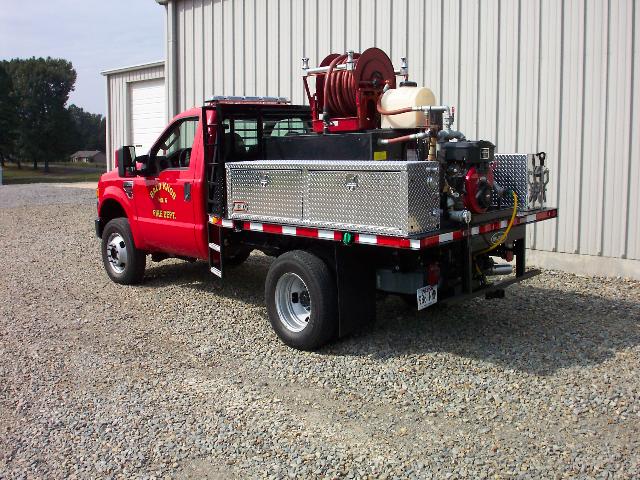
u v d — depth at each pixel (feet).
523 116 29.48
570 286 26.14
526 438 13.70
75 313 23.72
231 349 19.71
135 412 15.46
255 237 22.13
